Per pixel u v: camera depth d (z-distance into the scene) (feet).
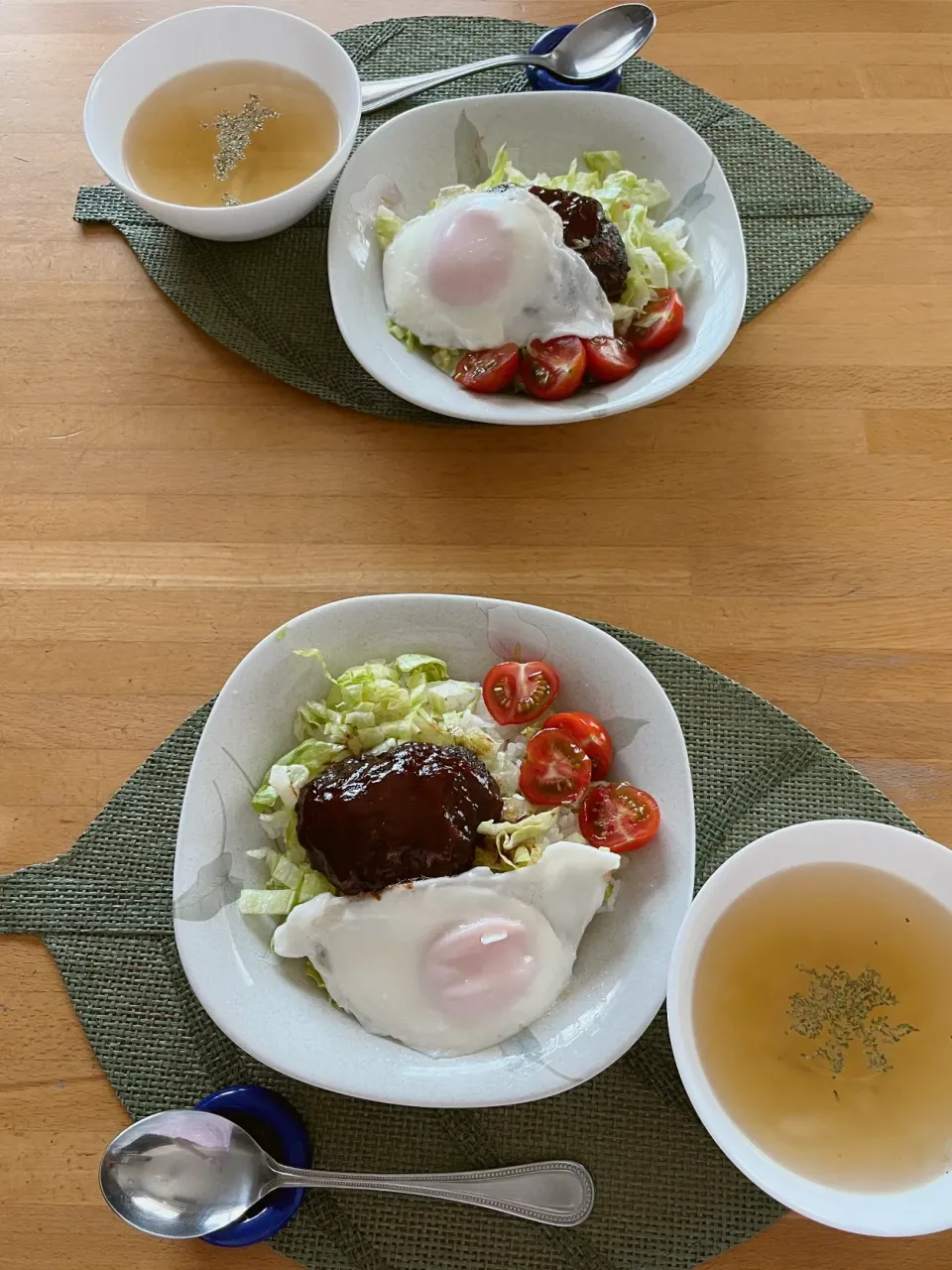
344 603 1.48
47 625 1.70
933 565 1.72
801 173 2.04
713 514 1.76
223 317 1.91
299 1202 1.36
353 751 1.49
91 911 1.52
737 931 1.34
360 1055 1.30
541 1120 1.40
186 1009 1.47
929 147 2.06
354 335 1.71
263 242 1.98
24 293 1.96
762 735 1.60
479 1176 1.35
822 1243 1.35
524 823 1.40
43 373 1.89
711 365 1.70
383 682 1.49
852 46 2.17
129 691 1.66
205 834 1.38
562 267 1.75
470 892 1.36
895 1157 1.24
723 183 1.82
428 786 1.38
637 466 1.80
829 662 1.66
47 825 1.59
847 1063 1.30
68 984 1.48
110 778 1.61
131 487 1.80
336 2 2.25
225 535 1.76
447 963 1.34
